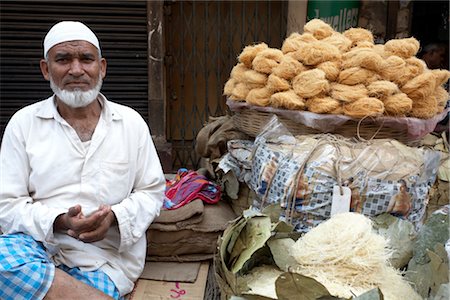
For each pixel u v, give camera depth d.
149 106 4.01
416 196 1.97
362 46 2.34
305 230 1.98
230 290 1.67
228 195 2.40
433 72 2.32
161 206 2.20
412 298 1.58
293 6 4.16
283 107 2.19
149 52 3.93
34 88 3.96
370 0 4.38
